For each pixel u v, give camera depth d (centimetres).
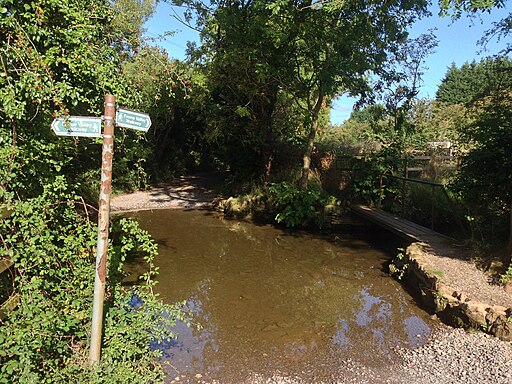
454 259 714
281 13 1048
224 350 499
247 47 1127
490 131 719
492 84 788
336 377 445
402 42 1150
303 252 951
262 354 493
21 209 340
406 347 513
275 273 802
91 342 343
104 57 417
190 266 834
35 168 371
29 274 362
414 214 1088
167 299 657
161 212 1378
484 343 491
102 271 338
